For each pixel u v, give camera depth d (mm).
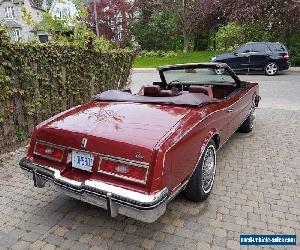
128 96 3904
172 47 29734
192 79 5137
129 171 2701
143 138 2785
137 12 28875
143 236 3113
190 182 3439
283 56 15102
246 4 18234
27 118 5773
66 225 3299
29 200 3787
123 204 2650
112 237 3105
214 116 3723
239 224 3287
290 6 16422
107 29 28672
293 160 4926
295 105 8891
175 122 3105
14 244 3016
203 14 25312
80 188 2867
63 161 3088
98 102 3947
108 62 8305
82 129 3035
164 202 2693
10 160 4953
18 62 5402
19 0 37594
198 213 3475
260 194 3881
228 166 4707
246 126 6148
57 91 6477
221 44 25125
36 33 8531
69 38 8102
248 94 5473
